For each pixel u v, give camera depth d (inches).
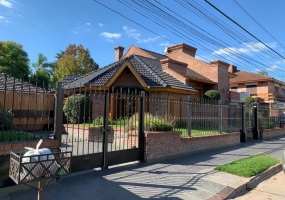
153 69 663.8
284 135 749.3
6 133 227.6
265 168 316.2
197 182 247.3
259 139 626.2
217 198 213.8
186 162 328.5
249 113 609.9
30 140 207.6
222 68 901.2
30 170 119.2
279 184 273.6
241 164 321.4
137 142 331.9
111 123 417.7
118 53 1097.4
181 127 421.7
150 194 209.6
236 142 522.3
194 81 809.5
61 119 226.8
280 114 786.2
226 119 516.1
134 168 283.4
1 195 186.2
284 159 312.7
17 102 457.1
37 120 462.9
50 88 235.9
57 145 219.3
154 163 312.8
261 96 1305.4
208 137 430.3
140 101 320.8
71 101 533.6
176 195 211.6
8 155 190.7
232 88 1446.9
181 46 975.6
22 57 1531.7
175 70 706.8
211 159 356.5
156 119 358.6
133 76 606.9
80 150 340.2
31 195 189.3
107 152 274.7
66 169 133.0
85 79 706.2
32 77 1513.3
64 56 1782.7
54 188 207.5
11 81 449.1
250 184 261.1
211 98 778.8
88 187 215.0
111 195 201.9
